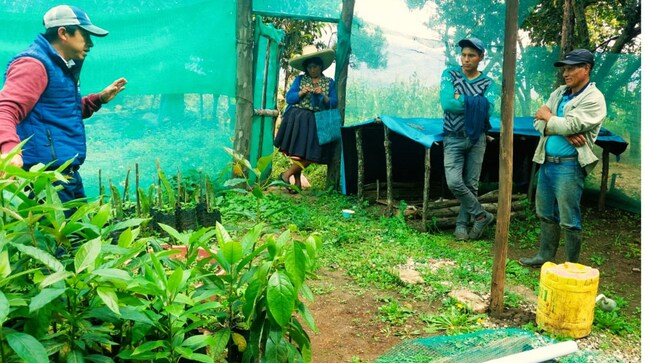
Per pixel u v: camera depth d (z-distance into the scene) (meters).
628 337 3.36
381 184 7.02
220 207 5.79
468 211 5.48
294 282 1.84
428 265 4.61
